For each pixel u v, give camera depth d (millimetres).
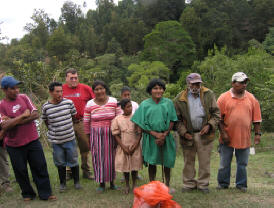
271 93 15633
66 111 4707
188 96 4559
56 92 4598
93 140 4699
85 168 5730
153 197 3041
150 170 4684
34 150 4223
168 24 56969
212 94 4508
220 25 64125
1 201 4301
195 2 73500
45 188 4309
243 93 4633
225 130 4699
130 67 48000
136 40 75625
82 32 86250
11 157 4121
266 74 19766
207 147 4527
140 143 4758
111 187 4898
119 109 4879
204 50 62844
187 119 4520
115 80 47812
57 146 4730
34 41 67438
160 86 4355
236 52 56688
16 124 3934
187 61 56500
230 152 4766
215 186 5391
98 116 4668
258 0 70938
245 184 4758
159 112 4348
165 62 55969
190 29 63875
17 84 4039
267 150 12906
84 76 12086
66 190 4840
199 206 3953
